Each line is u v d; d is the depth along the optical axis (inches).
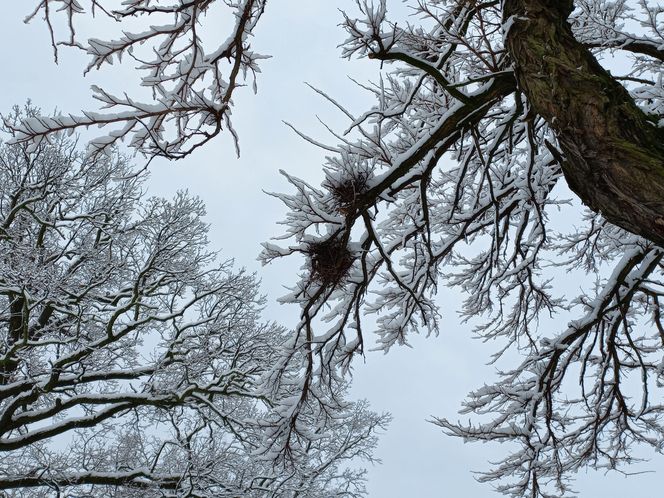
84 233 385.7
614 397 245.1
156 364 353.7
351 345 185.3
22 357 318.7
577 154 95.6
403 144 190.1
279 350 179.3
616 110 94.8
